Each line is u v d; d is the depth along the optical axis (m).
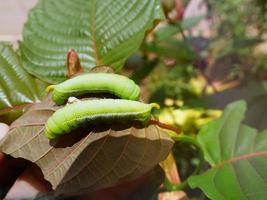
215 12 0.68
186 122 0.32
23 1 0.96
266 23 0.64
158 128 0.18
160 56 0.38
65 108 0.17
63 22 0.25
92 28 0.24
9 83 0.23
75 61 0.21
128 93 0.18
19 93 0.23
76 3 0.25
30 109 0.20
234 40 0.46
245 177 0.22
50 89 0.19
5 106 0.23
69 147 0.18
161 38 0.38
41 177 0.20
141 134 0.18
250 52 0.57
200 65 0.43
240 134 0.24
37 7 0.25
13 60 0.24
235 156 0.23
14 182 0.21
